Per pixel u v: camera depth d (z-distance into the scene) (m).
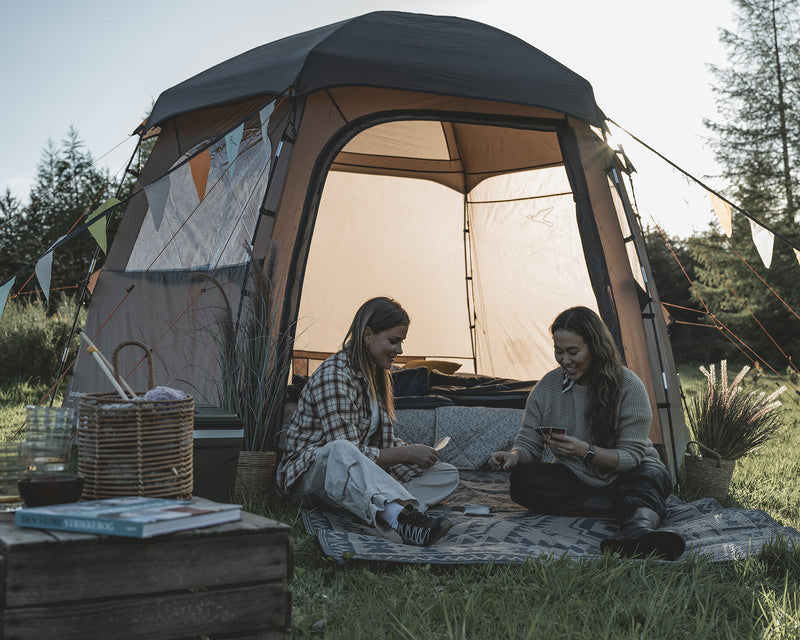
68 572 1.54
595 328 3.31
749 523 3.15
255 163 4.37
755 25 19.17
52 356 8.72
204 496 3.17
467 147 6.31
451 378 5.32
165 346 4.50
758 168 18.89
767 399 4.46
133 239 5.18
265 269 3.91
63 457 1.97
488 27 5.07
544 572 2.47
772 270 16.98
